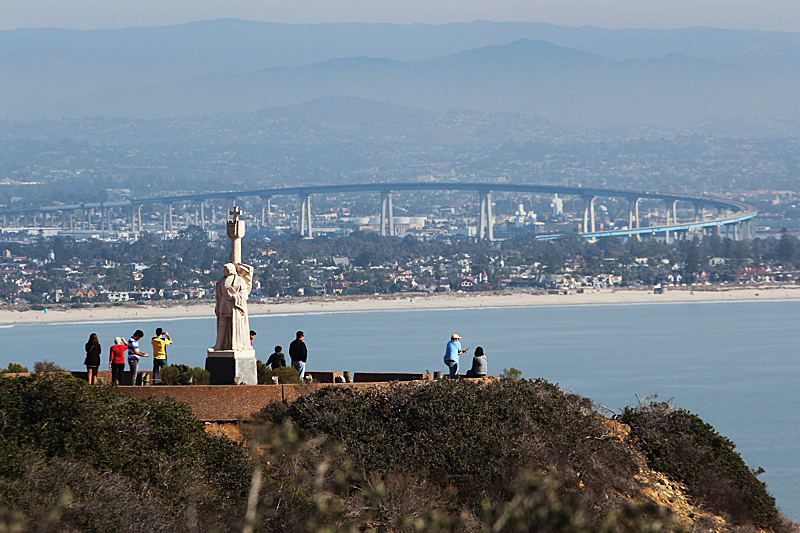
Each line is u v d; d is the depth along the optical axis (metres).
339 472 91.12
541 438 112.62
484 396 117.75
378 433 107.12
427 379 123.44
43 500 82.69
